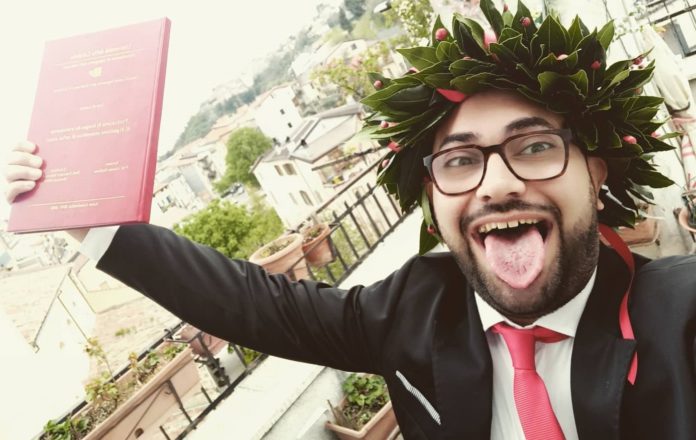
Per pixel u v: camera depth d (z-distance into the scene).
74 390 3.28
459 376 1.12
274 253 3.76
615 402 0.91
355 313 1.37
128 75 1.15
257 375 3.05
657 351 0.90
